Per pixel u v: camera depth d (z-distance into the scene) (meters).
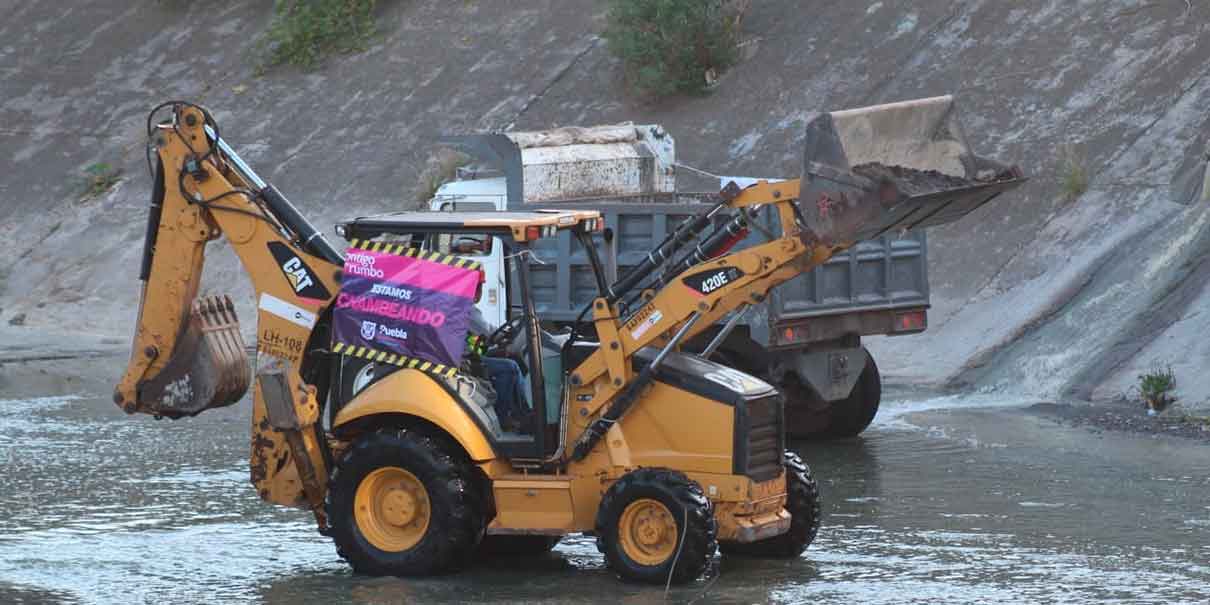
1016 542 21.89
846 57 53.88
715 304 19.75
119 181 64.69
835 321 30.34
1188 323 35.53
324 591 19.31
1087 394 34.62
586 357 20.55
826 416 31.70
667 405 19.97
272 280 21.23
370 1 69.12
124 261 59.38
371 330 20.41
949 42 52.41
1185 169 43.06
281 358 21.23
